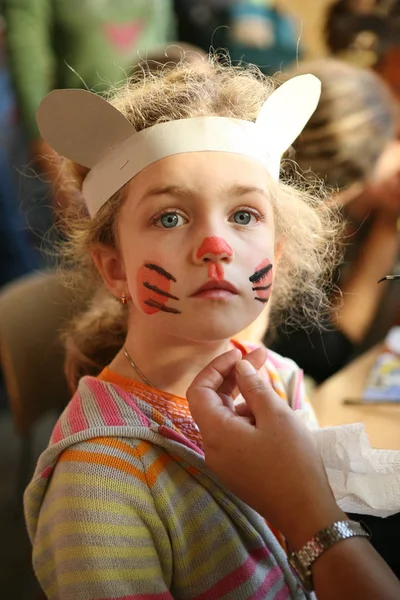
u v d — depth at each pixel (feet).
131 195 2.22
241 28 6.98
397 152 4.57
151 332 2.31
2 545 6.04
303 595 2.34
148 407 2.28
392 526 3.94
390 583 1.83
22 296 4.68
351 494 2.31
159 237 2.16
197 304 2.13
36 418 4.81
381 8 5.84
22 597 5.38
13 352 4.64
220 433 2.03
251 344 2.81
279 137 2.38
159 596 2.12
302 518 1.92
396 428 3.46
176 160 2.15
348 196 4.40
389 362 4.25
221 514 2.23
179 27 7.27
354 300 4.76
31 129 6.82
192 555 2.21
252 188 2.19
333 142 4.12
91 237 2.43
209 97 2.38
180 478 2.22
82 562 2.07
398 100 5.57
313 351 4.66
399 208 4.61
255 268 2.18
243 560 2.22
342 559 1.86
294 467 1.96
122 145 2.24
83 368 3.02
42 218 5.05
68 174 2.74
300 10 6.84
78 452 2.16
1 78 8.09
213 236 2.11
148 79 2.67
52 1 6.53
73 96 2.22
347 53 5.98
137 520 2.12
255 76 2.84
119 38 6.64
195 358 2.34
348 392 3.92
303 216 2.74
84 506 2.09
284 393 2.73
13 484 6.92
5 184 8.07
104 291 2.92
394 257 4.77
